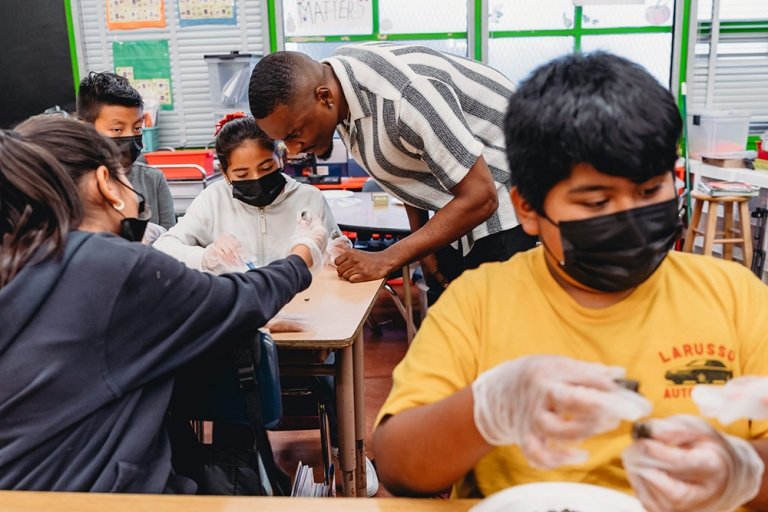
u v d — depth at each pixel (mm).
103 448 980
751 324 863
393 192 2025
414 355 888
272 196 2070
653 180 734
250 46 4590
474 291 935
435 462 714
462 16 4531
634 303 856
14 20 4480
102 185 1101
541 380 579
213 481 1210
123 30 4570
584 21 4547
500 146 1914
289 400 2039
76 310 956
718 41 4633
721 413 614
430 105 1688
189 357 1066
